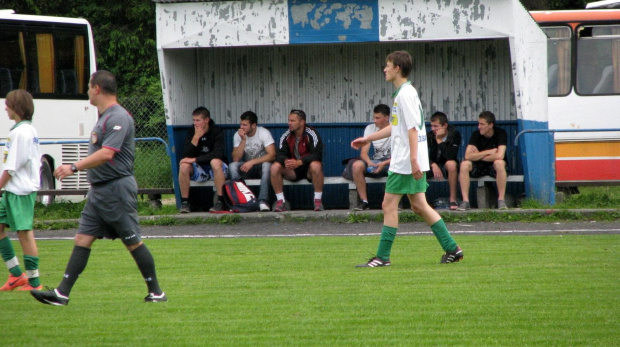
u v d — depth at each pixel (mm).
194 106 56094
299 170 51062
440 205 50688
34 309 23672
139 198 60062
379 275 28484
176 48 51062
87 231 23797
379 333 20000
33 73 67938
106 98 23578
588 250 34125
